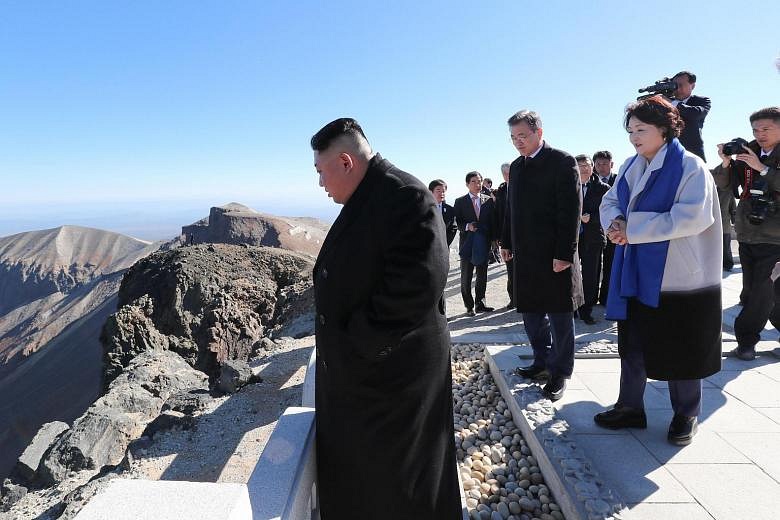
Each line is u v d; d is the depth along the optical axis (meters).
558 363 3.19
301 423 1.75
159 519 1.05
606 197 2.59
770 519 1.90
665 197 2.24
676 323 2.26
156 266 19.69
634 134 2.32
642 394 2.64
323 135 1.66
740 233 3.61
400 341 1.50
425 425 1.60
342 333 1.57
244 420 4.74
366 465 1.58
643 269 2.30
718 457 2.36
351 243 1.59
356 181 1.69
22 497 5.11
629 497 2.08
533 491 2.60
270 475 1.43
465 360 4.94
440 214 1.57
